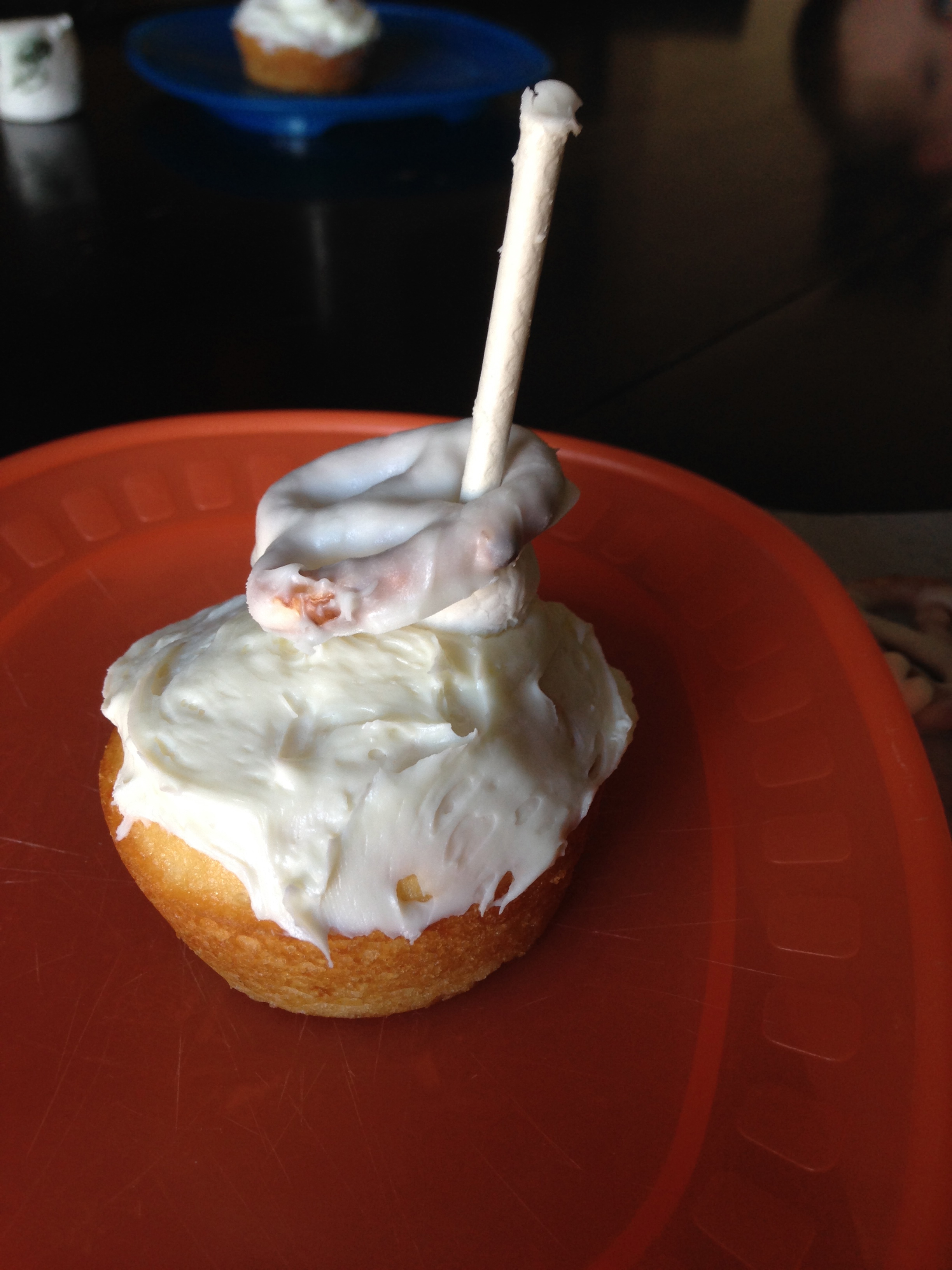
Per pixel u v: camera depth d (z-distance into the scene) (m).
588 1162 0.17
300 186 0.49
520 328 0.14
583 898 0.20
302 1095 0.18
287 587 0.14
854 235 0.49
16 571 0.26
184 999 0.19
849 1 0.85
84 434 0.28
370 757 0.17
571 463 0.29
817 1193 0.16
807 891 0.20
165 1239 0.16
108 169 0.49
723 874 0.21
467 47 0.60
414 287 0.42
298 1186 0.17
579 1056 0.18
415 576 0.14
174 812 0.17
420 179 0.50
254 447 0.29
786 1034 0.18
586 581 0.26
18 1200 0.16
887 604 0.29
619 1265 0.16
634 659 0.25
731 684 0.24
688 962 0.19
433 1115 0.17
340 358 0.38
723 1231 0.16
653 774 0.22
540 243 0.13
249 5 0.53
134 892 0.20
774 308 0.44
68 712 0.23
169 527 0.27
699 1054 0.18
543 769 0.18
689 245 0.47
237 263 0.43
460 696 0.17
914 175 0.55
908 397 0.39
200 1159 0.17
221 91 0.52
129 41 0.56
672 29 0.76
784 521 0.33
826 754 0.22
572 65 0.68
